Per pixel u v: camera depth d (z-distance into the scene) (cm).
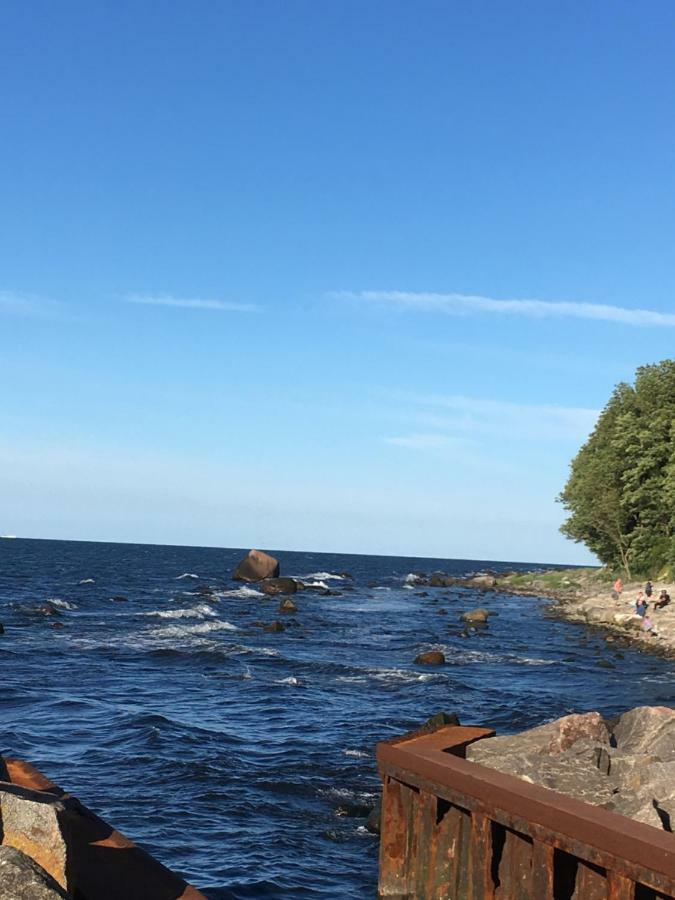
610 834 675
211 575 11662
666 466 6844
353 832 1527
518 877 767
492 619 6169
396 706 2673
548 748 1059
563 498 9206
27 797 685
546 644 4650
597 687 3175
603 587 8538
